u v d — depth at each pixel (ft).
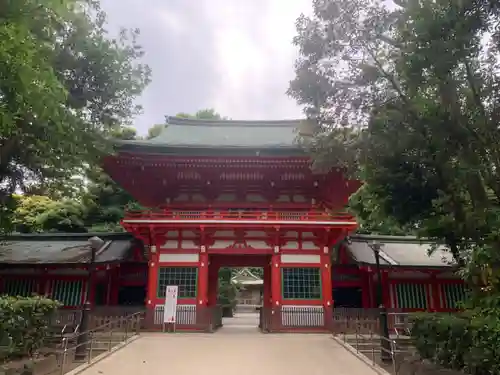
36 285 88.63
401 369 40.14
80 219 121.80
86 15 50.90
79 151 50.78
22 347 45.42
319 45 47.29
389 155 44.91
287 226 75.05
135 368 40.98
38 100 31.50
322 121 49.44
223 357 47.47
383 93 46.78
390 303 89.92
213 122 115.96
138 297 95.71
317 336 66.59
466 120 40.55
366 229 121.80
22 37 26.17
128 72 56.29
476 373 32.32
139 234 77.41
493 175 41.24
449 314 41.11
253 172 79.61
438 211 45.57
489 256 32.30
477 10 36.42
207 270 76.43
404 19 41.45
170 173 80.02
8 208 54.65
